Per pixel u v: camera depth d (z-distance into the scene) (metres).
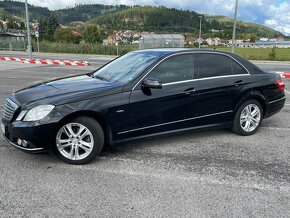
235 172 3.86
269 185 3.54
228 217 2.90
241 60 5.24
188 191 3.37
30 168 3.88
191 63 4.70
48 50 41.59
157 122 4.38
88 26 74.12
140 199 3.20
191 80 4.62
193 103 4.61
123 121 4.12
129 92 4.13
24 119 3.75
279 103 5.65
